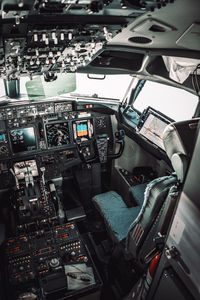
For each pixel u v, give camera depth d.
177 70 2.93
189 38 1.81
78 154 4.36
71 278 2.85
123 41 2.08
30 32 1.61
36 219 3.90
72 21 1.52
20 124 3.90
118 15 1.46
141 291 2.54
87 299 2.82
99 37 1.85
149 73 3.23
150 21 1.55
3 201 4.24
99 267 3.52
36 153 4.09
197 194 1.57
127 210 3.41
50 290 2.72
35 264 3.07
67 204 4.44
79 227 4.18
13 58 2.15
